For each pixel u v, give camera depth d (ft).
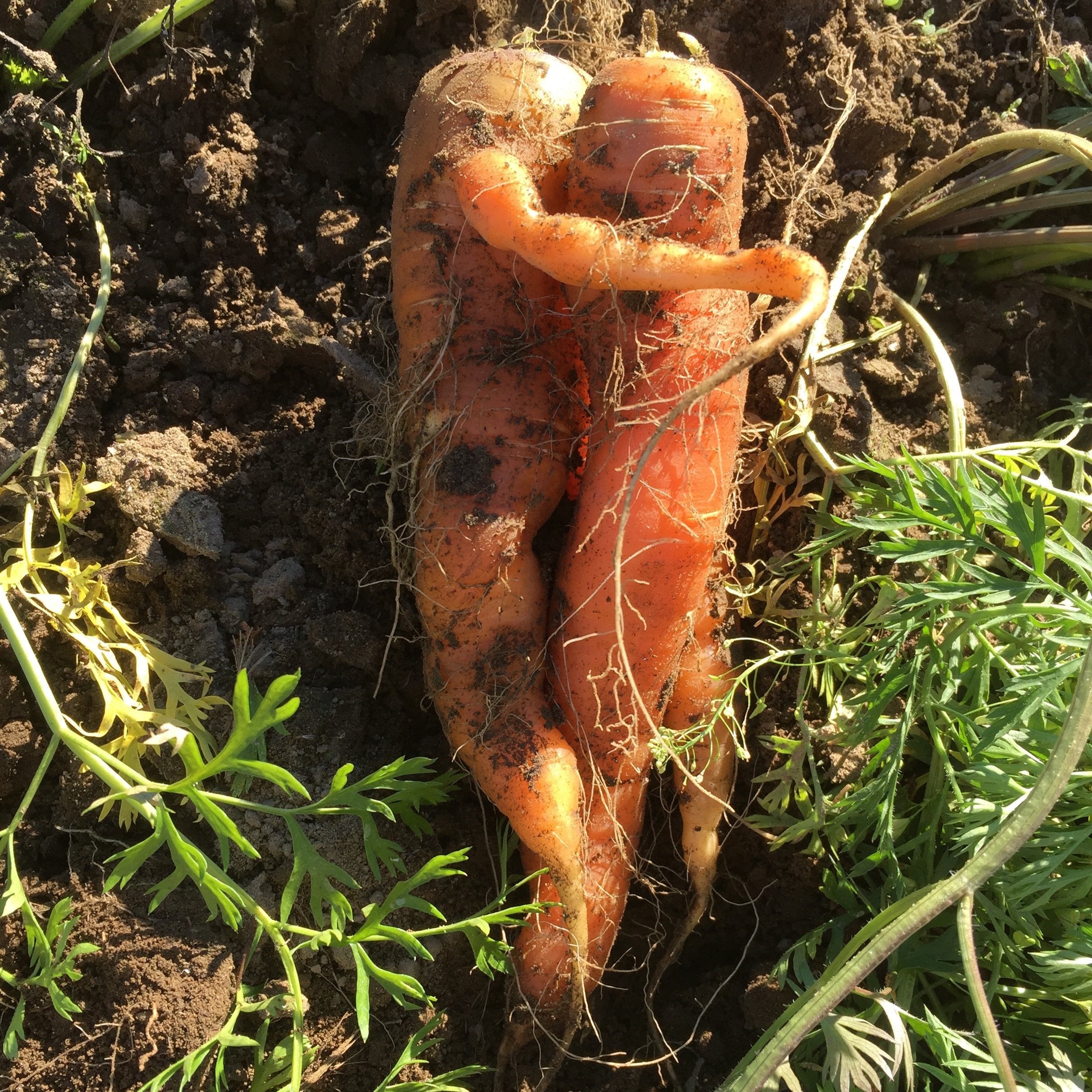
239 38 0.97
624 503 0.76
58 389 0.91
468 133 0.81
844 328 0.97
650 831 0.93
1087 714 0.69
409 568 0.88
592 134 0.78
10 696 0.88
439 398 0.83
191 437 0.93
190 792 0.75
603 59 0.96
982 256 1.03
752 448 0.92
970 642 0.87
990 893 0.82
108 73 0.98
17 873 0.78
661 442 0.79
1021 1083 0.76
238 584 0.92
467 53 0.88
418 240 0.83
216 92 0.96
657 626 0.81
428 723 0.93
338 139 1.00
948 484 0.81
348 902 0.77
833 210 0.96
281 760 0.88
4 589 0.83
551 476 0.84
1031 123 1.07
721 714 0.86
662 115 0.77
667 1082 0.89
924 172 0.98
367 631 0.90
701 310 0.79
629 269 0.75
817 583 0.90
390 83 0.98
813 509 0.93
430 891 0.88
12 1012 0.84
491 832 0.90
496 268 0.82
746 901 0.93
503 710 0.82
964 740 0.83
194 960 0.83
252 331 0.93
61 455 0.91
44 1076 0.82
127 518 0.90
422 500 0.83
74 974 0.76
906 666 0.83
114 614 0.84
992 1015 0.69
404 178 0.84
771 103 0.98
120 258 0.95
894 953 0.83
